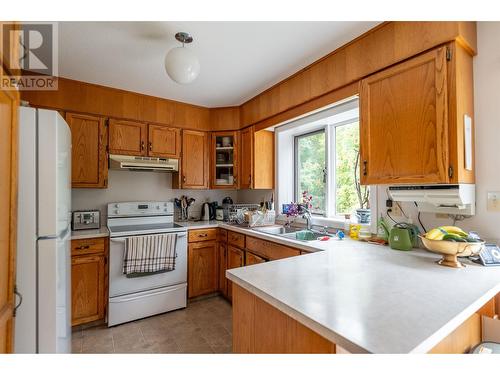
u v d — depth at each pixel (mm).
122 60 2057
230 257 2752
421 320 762
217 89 2666
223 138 3297
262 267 1276
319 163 2711
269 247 2199
